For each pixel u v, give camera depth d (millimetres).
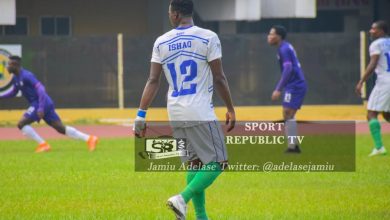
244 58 83938
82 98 82562
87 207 33094
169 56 27688
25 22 100812
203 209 28594
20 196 35969
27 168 45500
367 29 109750
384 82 50406
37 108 54500
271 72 84000
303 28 110188
